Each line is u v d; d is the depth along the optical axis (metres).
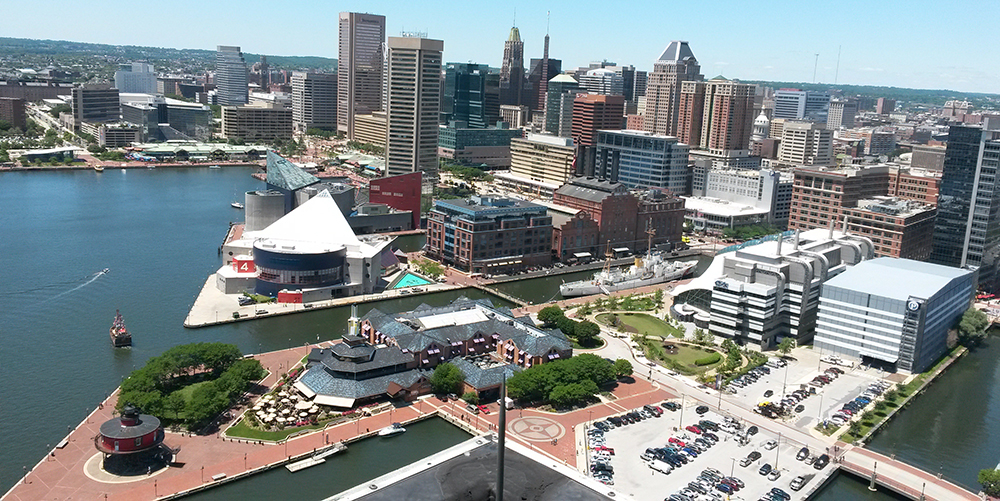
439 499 147.50
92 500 183.25
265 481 198.75
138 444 197.50
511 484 153.50
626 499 150.00
